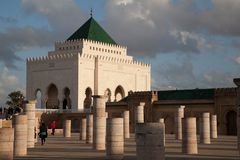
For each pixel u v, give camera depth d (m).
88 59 89.81
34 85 94.56
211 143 38.28
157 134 17.58
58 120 82.56
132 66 99.75
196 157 23.97
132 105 70.19
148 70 104.44
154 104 68.38
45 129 36.38
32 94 94.75
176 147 32.81
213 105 63.00
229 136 55.88
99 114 32.53
